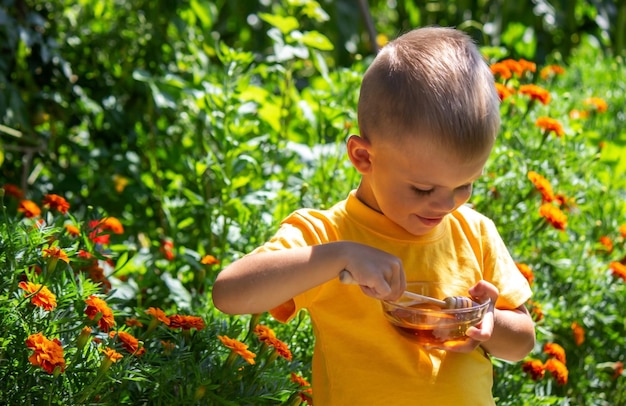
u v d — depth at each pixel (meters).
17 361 2.09
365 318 1.81
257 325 2.33
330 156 3.42
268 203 3.31
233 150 3.27
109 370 2.09
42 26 3.96
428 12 6.40
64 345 2.16
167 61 4.16
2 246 2.22
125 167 3.94
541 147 3.27
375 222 1.88
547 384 2.97
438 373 1.81
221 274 1.75
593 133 3.99
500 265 1.97
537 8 6.00
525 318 1.94
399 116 1.72
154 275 2.99
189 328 2.29
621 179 3.96
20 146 3.93
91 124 4.11
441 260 1.89
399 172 1.75
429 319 1.69
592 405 3.17
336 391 1.80
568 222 3.47
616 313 3.35
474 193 3.14
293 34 3.63
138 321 2.39
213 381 2.23
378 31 6.61
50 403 1.97
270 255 1.72
